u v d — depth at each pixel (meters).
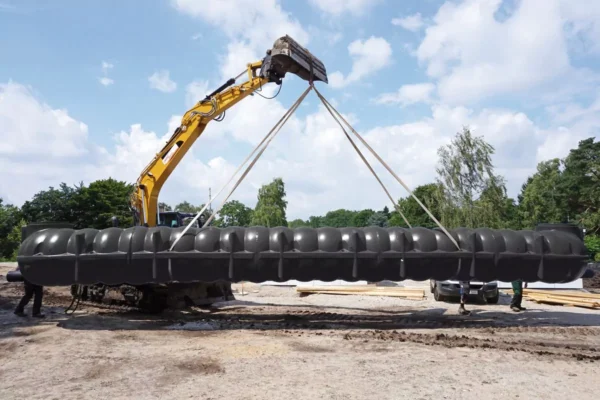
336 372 5.81
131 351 7.12
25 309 11.50
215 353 6.90
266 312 11.55
